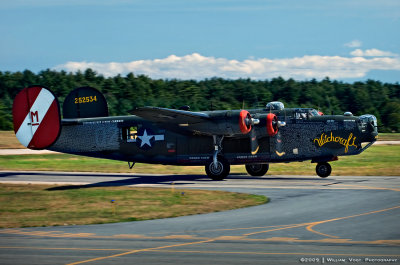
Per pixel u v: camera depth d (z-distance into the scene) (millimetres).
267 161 90812
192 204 64062
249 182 86688
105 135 97688
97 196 71875
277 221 51688
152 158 96125
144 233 47031
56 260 37219
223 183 86125
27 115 92125
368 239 43062
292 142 89625
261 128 88062
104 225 51844
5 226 51906
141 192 75312
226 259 36844
